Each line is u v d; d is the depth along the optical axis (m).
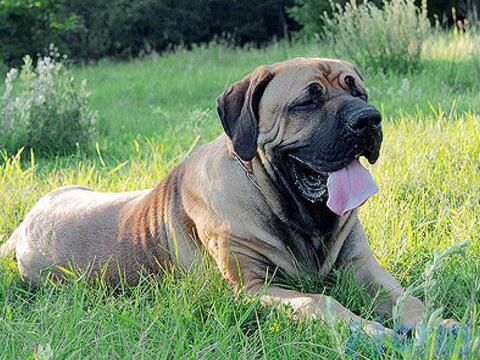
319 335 4.11
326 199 4.82
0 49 22.97
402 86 11.78
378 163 7.18
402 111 10.66
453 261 5.06
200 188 5.12
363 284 4.95
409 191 6.71
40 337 4.18
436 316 3.21
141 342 3.99
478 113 10.12
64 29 23.98
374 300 4.61
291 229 4.97
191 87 16.61
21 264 5.96
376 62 15.12
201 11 33.97
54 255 5.79
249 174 4.95
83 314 4.57
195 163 5.31
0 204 7.16
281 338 4.18
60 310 4.49
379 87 12.87
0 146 10.77
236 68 19.42
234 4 34.81
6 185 7.65
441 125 8.45
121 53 33.06
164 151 9.41
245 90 4.96
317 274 5.06
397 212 6.11
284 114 4.78
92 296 4.98
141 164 8.50
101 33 32.34
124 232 5.57
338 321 4.11
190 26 33.88
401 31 15.11
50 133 10.94
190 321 4.36
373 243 5.60
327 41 18.08
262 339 3.96
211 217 5.02
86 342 4.09
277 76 4.87
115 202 5.85
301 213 4.95
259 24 35.28
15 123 10.98
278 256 4.97
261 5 34.84
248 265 4.93
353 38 15.56
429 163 7.16
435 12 25.67
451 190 6.57
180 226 5.25
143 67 22.12
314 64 4.86
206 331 4.25
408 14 15.25
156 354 3.97
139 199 5.71
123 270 5.51
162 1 33.00
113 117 13.66
